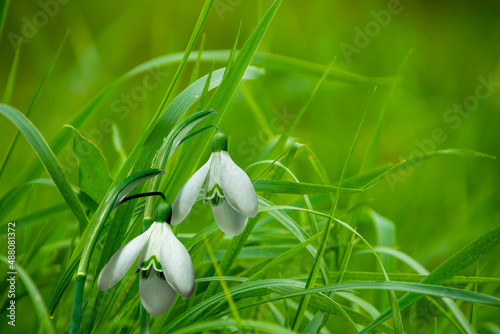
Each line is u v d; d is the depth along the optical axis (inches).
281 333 18.3
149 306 17.6
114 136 23.3
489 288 24.1
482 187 40.6
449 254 34.7
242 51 19.9
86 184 21.0
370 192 41.5
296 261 25.9
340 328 25.5
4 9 22.4
